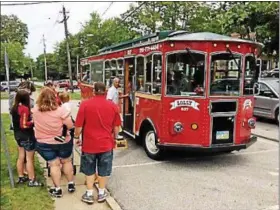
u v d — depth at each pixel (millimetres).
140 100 8281
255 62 7480
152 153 7836
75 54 48969
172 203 5336
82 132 5203
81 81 16531
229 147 7117
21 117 5539
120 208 5023
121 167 7246
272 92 12297
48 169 6277
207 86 6863
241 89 7191
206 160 7816
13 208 4883
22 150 5852
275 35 16016
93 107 5074
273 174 6793
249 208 5145
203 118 6910
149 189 5930
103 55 11586
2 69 45156
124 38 35562
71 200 5285
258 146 9234
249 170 7062
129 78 9250
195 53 6840
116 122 5316
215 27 22438
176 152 8297
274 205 5254
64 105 5879
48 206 5000
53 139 5211
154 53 7398
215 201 5414
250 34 13656
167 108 7008
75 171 6488
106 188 5953
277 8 15438
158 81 7234
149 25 33406
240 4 17516
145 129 8117
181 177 6590
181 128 6941
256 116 12992
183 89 6918
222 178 6539
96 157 5215
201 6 33531
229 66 7031
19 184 5875
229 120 7113
